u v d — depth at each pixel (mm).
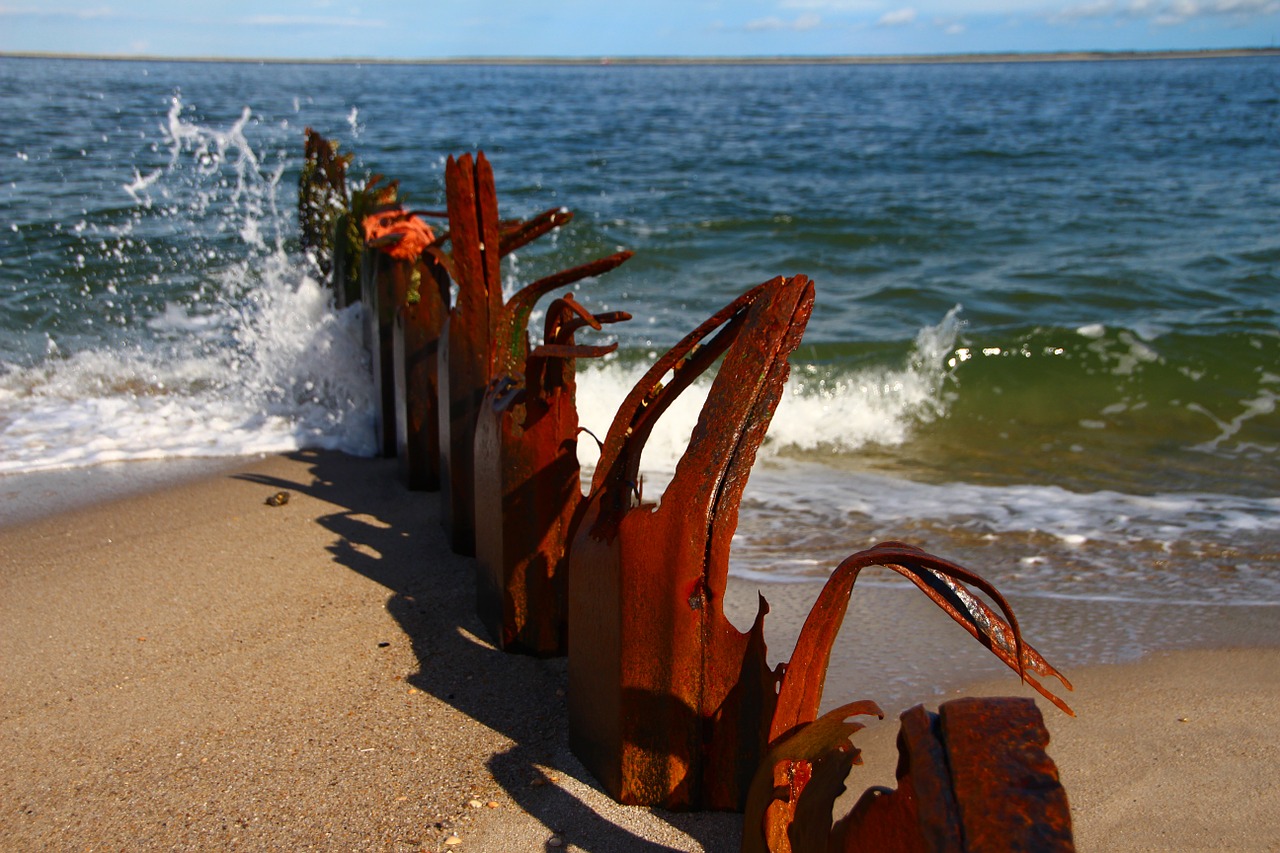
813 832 1916
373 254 6172
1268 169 21656
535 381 3432
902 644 3869
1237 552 4867
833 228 14633
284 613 4059
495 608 3740
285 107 34312
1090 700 3480
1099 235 14438
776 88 64312
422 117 32875
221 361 7852
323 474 5777
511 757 3066
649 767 2734
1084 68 129375
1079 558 4805
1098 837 2764
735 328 2691
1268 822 2809
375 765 3041
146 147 20391
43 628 3939
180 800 2889
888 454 6531
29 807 2865
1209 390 7504
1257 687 3551
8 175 16391
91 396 7129
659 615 2602
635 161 22453
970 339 8094
